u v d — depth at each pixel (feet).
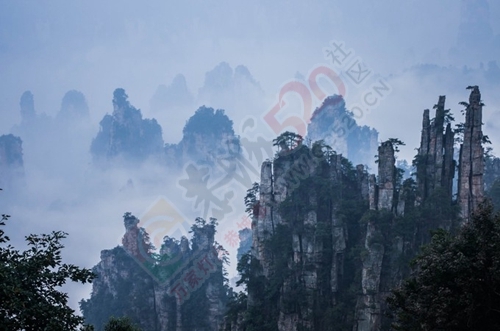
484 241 154.20
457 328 152.97
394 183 345.31
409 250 329.93
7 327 116.78
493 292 148.97
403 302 177.37
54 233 145.59
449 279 156.76
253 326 364.38
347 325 335.47
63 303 135.23
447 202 336.49
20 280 128.36
